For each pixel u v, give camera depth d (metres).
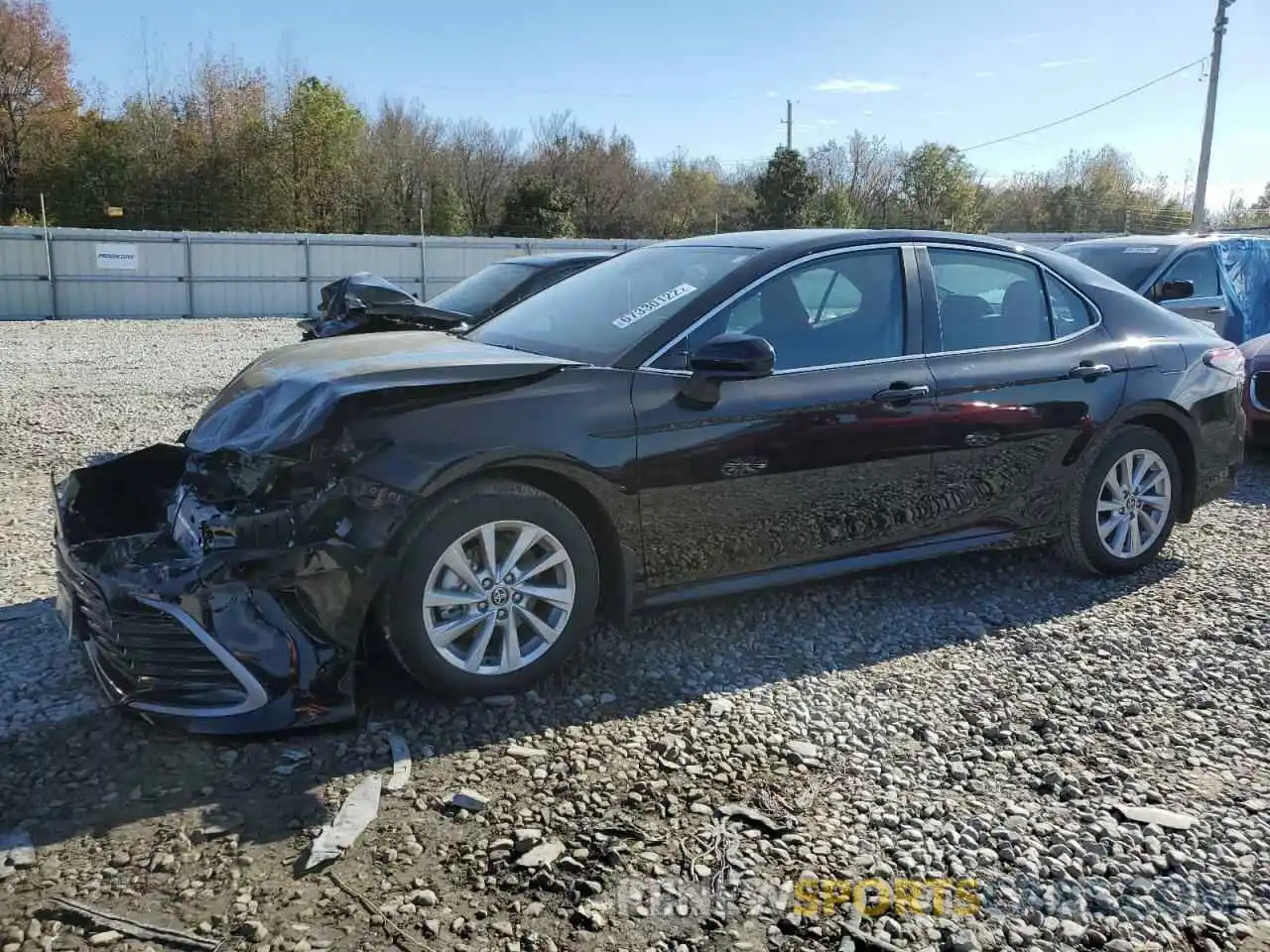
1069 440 4.73
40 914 2.38
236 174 44.97
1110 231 54.72
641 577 3.80
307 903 2.46
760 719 3.50
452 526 3.37
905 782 3.12
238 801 2.88
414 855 2.66
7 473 6.96
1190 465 5.21
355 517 3.20
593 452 3.59
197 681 3.13
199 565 3.08
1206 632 4.39
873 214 57.81
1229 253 10.00
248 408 3.59
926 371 4.35
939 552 4.52
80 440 8.19
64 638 4.00
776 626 4.35
